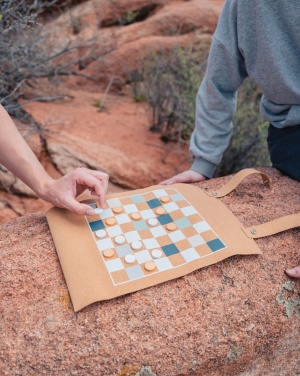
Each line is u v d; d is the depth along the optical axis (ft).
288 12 4.58
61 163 8.43
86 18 13.30
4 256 4.11
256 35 4.93
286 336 4.07
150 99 10.29
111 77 12.53
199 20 12.81
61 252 4.03
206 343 3.67
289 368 4.41
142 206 4.73
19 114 9.19
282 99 5.26
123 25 13.44
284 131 5.62
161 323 3.67
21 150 4.43
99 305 3.71
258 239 4.53
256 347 3.88
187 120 9.49
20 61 9.44
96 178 4.34
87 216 4.46
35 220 4.74
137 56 12.51
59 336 3.50
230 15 5.08
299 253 4.46
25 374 3.34
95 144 9.07
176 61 10.64
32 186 4.40
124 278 3.84
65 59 12.30
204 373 3.72
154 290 3.86
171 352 3.59
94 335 3.54
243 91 9.79
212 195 5.11
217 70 5.51
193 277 4.02
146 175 8.73
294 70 4.96
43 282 3.86
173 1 13.53
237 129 8.83
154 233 4.34
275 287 4.10
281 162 5.78
